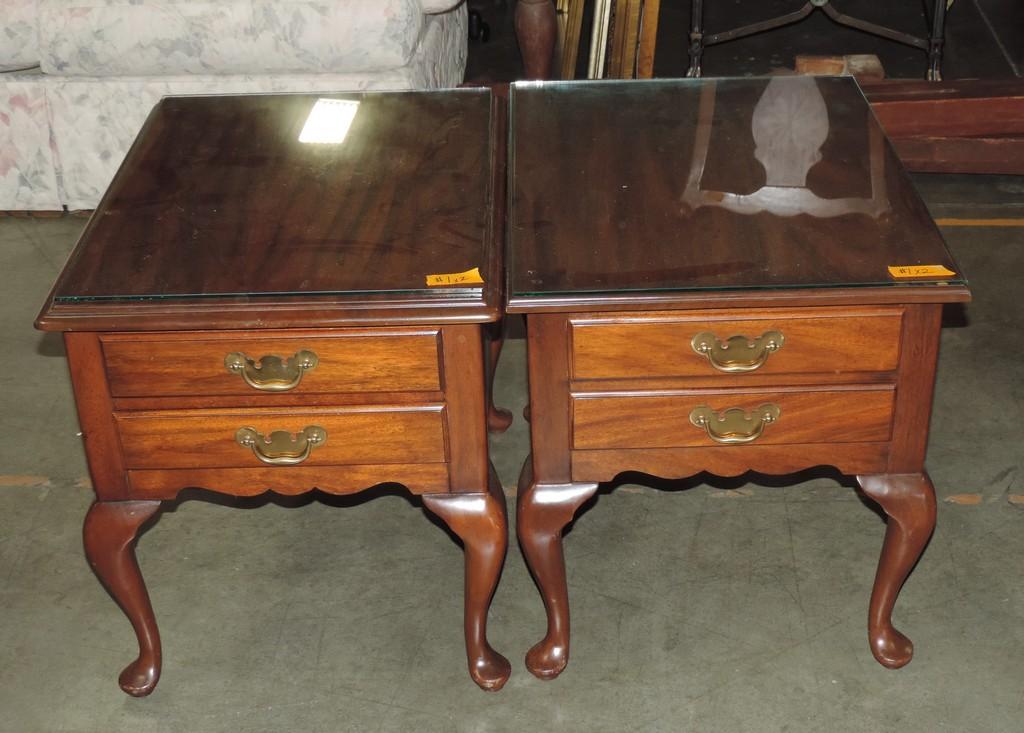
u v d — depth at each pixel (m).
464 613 2.11
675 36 4.61
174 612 2.27
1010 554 2.33
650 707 2.05
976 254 3.21
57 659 2.19
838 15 3.99
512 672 2.13
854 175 2.00
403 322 1.72
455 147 2.12
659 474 1.91
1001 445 2.60
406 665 2.15
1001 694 2.05
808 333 1.76
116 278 1.79
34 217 3.52
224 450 1.86
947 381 2.79
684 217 1.89
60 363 2.94
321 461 1.86
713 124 2.17
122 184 2.04
